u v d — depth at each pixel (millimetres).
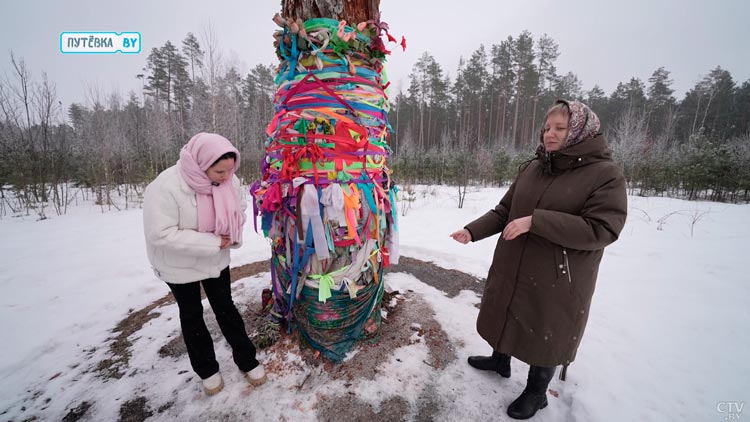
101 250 4723
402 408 1763
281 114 2021
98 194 9430
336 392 1854
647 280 3602
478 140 21109
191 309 1688
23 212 7930
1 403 1820
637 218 6953
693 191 10648
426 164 16062
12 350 2314
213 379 1817
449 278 3525
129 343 2363
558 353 1546
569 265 1479
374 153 2082
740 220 6691
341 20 1972
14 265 4035
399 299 2945
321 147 1929
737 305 2980
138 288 3340
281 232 2180
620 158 12680
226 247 1700
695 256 4414
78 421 1694
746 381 1984
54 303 3035
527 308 1574
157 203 1473
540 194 1552
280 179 2041
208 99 12117
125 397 1843
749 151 10297
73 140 15938
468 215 7367
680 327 2615
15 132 9180
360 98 1986
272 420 1670
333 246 2018
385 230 2379
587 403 1787
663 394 1876
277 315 2350
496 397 1850
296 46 1888
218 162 1508
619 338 2459
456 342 2332
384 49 2090
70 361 2184
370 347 2238
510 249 1658
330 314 2123
